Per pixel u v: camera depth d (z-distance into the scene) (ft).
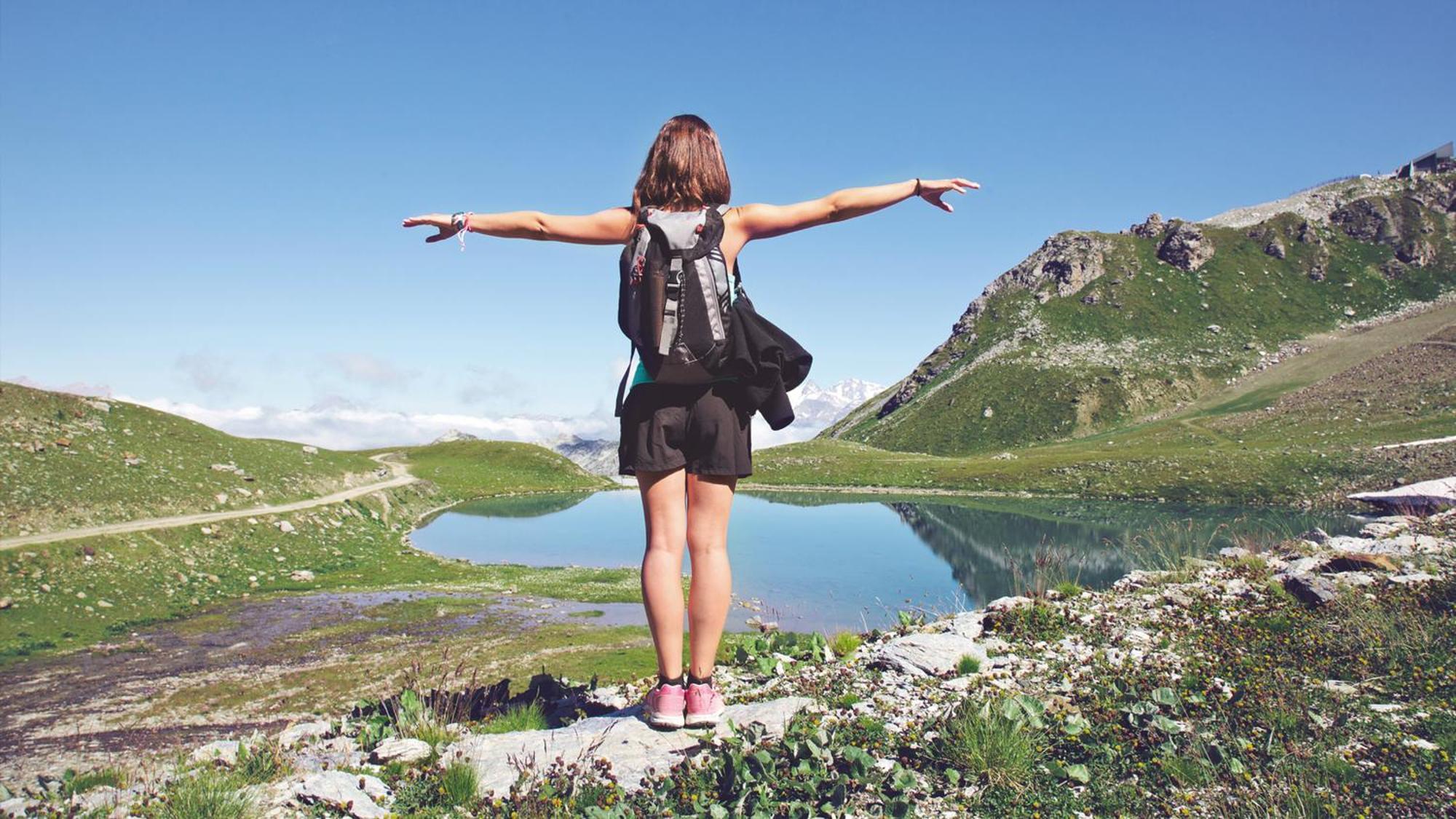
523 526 300.61
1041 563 37.37
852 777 13.88
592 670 91.76
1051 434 555.28
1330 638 23.79
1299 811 12.91
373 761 16.60
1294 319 629.10
